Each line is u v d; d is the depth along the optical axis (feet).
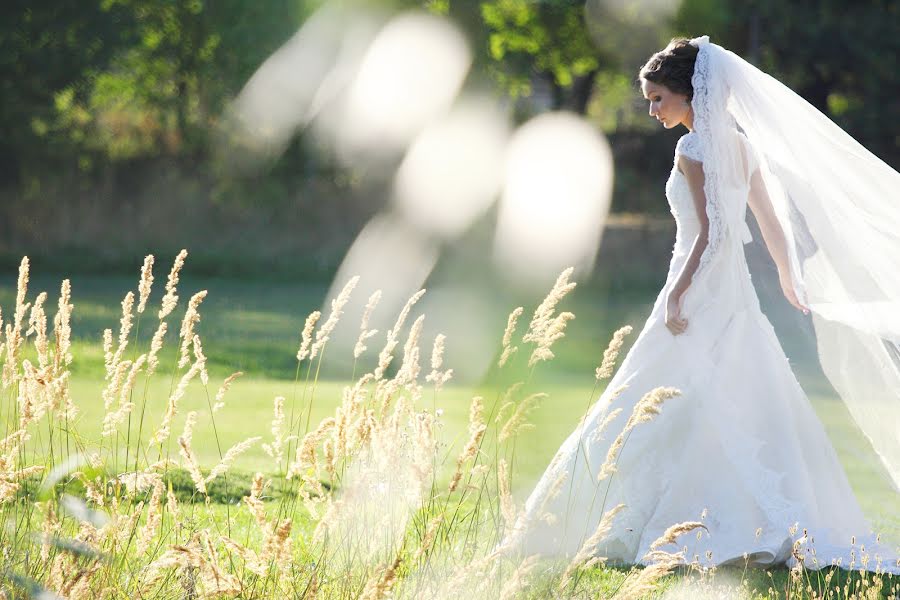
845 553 32.65
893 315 35.73
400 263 167.02
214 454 46.70
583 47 188.03
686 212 35.42
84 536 22.25
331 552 24.99
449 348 99.19
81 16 166.50
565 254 168.55
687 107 35.96
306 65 173.27
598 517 32.68
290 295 142.20
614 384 34.65
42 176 168.66
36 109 167.32
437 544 26.32
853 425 37.81
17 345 25.20
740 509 32.81
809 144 35.42
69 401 25.53
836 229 35.73
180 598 23.20
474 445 23.61
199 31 172.04
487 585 23.50
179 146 174.60
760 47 175.22
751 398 34.09
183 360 25.22
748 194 36.06
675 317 34.32
